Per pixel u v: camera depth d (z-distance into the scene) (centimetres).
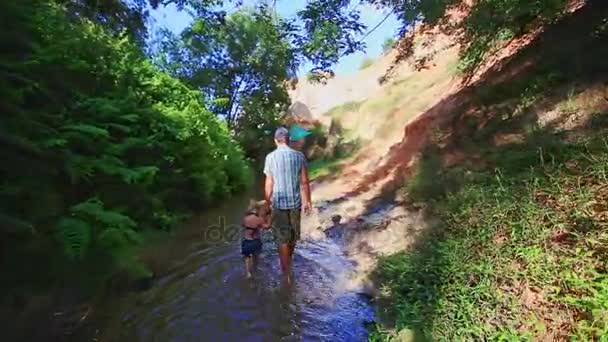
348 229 644
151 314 396
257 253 521
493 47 802
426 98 1245
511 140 577
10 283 356
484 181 504
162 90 880
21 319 340
